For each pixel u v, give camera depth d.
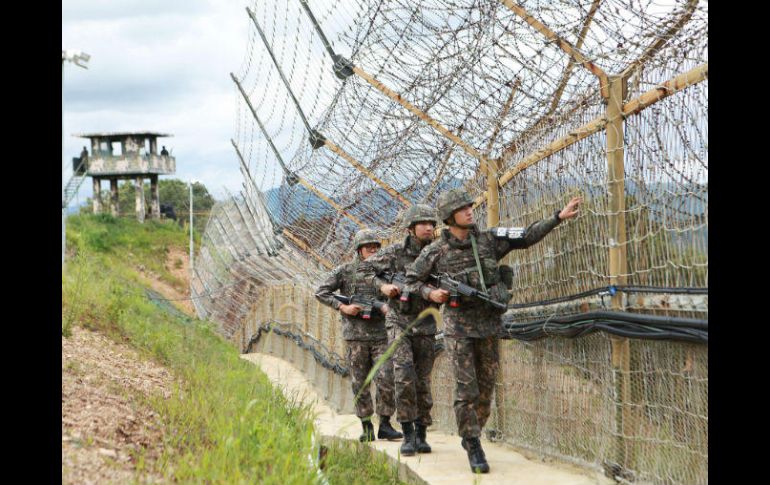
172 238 45.38
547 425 6.53
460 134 7.37
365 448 7.78
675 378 4.69
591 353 5.72
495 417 7.54
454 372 6.29
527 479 5.86
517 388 7.14
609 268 5.27
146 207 51.28
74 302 9.20
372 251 8.59
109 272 18.88
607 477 5.38
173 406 6.12
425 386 7.59
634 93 5.04
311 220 11.73
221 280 27.14
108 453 4.71
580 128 5.70
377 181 8.96
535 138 6.58
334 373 12.29
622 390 5.24
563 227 6.16
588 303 5.71
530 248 6.82
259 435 5.32
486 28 5.95
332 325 12.29
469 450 6.24
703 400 4.39
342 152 8.98
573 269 6.00
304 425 6.71
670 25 4.62
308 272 13.84
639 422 5.12
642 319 4.69
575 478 5.74
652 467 4.95
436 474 6.24
